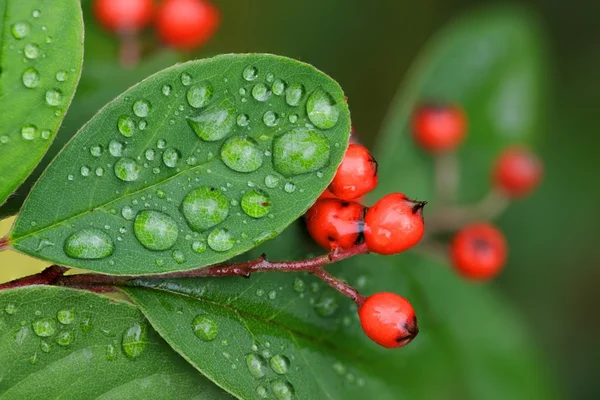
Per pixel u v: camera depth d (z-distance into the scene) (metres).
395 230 0.22
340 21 0.37
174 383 0.22
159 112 0.22
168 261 0.22
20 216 0.22
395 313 0.22
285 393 0.22
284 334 0.23
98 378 0.22
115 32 0.26
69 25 0.22
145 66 0.26
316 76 0.22
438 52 0.29
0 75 0.22
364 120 0.37
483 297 0.28
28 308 0.21
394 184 0.28
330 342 0.23
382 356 0.24
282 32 0.37
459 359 0.27
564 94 0.38
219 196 0.22
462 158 0.29
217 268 0.22
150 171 0.22
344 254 0.22
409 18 0.38
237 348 0.22
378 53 0.37
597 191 0.36
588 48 0.39
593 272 0.35
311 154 0.22
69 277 0.22
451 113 0.28
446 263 0.28
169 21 0.27
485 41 0.29
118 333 0.22
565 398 0.36
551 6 0.39
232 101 0.22
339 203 0.22
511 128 0.29
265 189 0.22
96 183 0.22
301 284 0.23
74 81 0.22
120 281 0.22
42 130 0.22
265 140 0.22
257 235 0.22
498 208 0.29
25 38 0.22
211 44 0.35
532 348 0.28
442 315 0.28
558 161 0.36
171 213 0.22
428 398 0.25
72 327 0.22
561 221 0.36
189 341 0.22
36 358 0.22
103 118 0.22
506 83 0.29
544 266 0.36
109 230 0.22
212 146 0.22
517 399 0.28
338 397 0.23
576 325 0.36
